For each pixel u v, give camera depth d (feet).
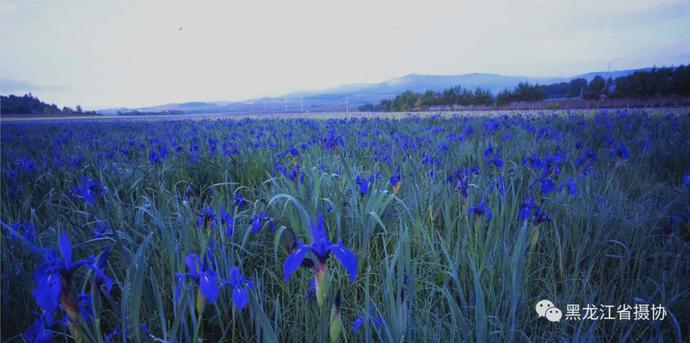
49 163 23.82
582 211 13.03
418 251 11.28
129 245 10.00
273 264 11.07
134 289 5.93
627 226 12.64
